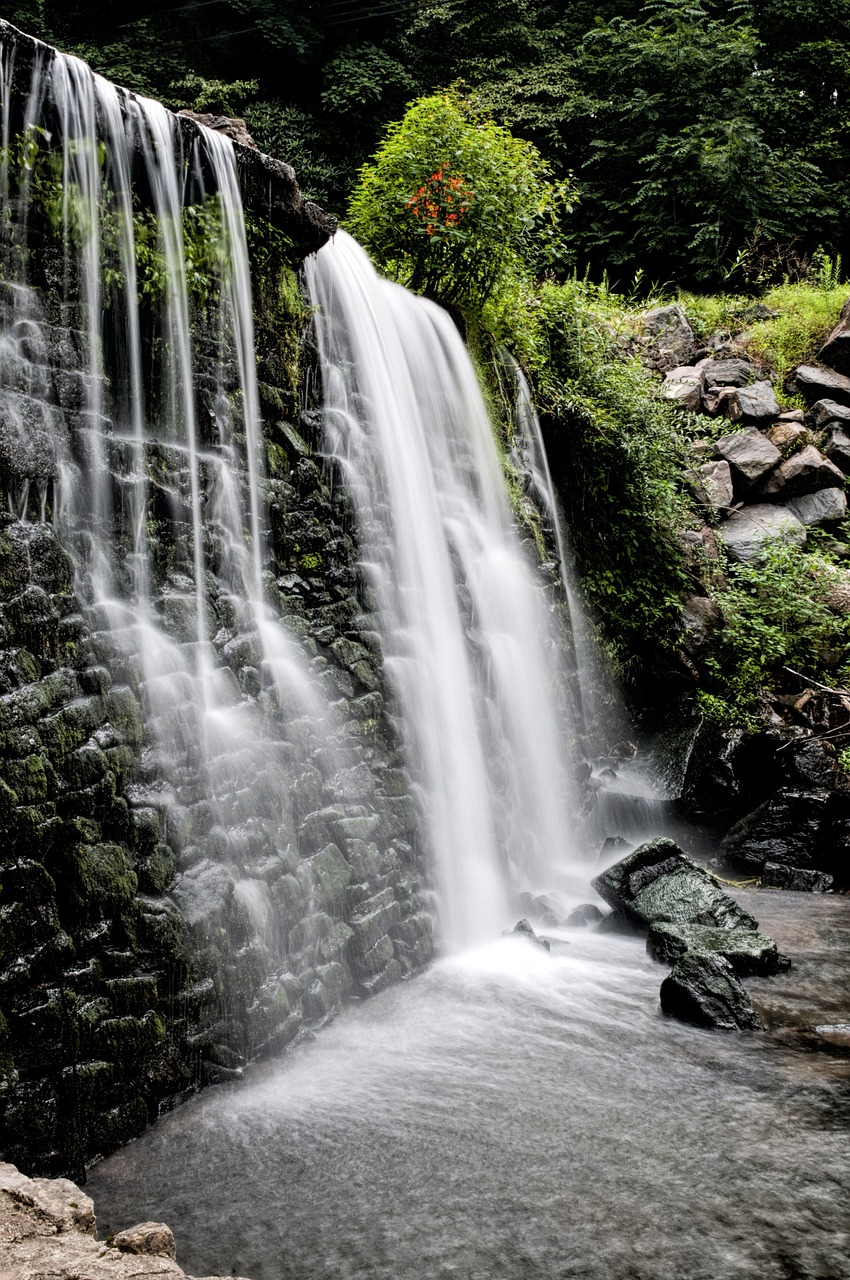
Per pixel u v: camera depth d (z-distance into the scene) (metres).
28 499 3.89
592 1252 3.18
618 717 10.09
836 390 13.58
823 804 8.56
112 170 4.48
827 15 20.23
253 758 4.86
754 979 5.88
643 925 6.64
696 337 14.77
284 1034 4.64
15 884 3.54
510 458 8.77
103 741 4.00
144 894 4.09
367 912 5.43
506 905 6.92
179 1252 3.17
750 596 11.11
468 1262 3.12
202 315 5.04
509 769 7.50
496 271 8.54
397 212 8.36
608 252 19.67
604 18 21.31
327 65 18.73
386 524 6.57
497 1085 4.41
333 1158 3.76
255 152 5.47
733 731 9.59
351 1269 3.08
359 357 6.63
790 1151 3.86
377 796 5.79
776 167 18.84
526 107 19.28
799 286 15.96
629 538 10.32
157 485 4.62
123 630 4.26
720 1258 3.16
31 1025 3.50
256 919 4.59
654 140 19.02
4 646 3.67
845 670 10.36
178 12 18.83
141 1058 3.91
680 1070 4.60
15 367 3.89
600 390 10.40
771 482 12.27
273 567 5.51
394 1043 4.84
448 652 6.98
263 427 5.58
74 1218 2.53
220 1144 3.84
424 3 19.78
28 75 4.02
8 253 3.92
